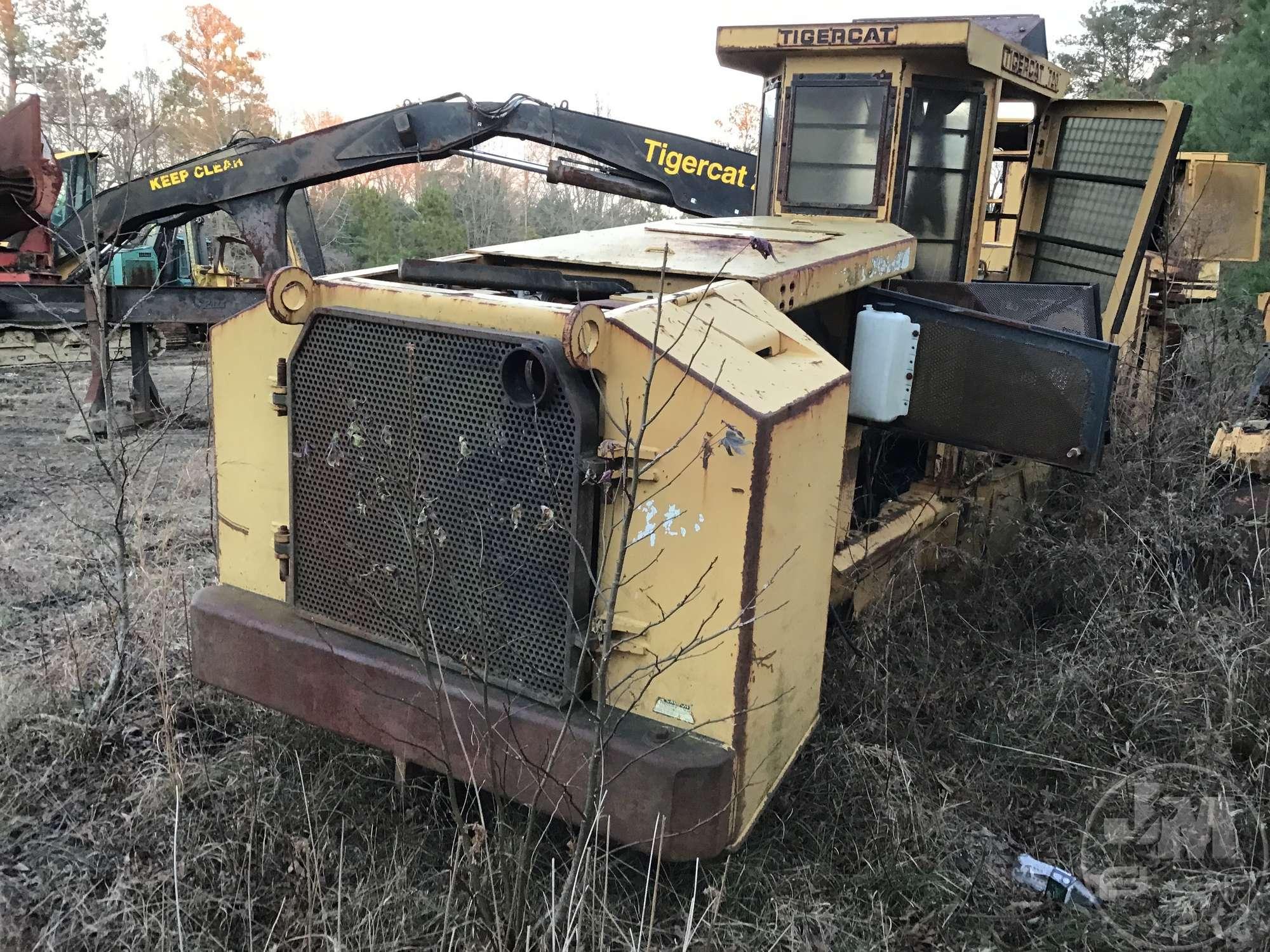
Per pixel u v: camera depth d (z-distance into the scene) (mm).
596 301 2666
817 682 2879
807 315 3902
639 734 2434
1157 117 5773
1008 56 4633
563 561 2455
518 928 2395
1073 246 6336
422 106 7684
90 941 2568
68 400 10281
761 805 2596
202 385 11180
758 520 2312
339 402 2764
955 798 3316
